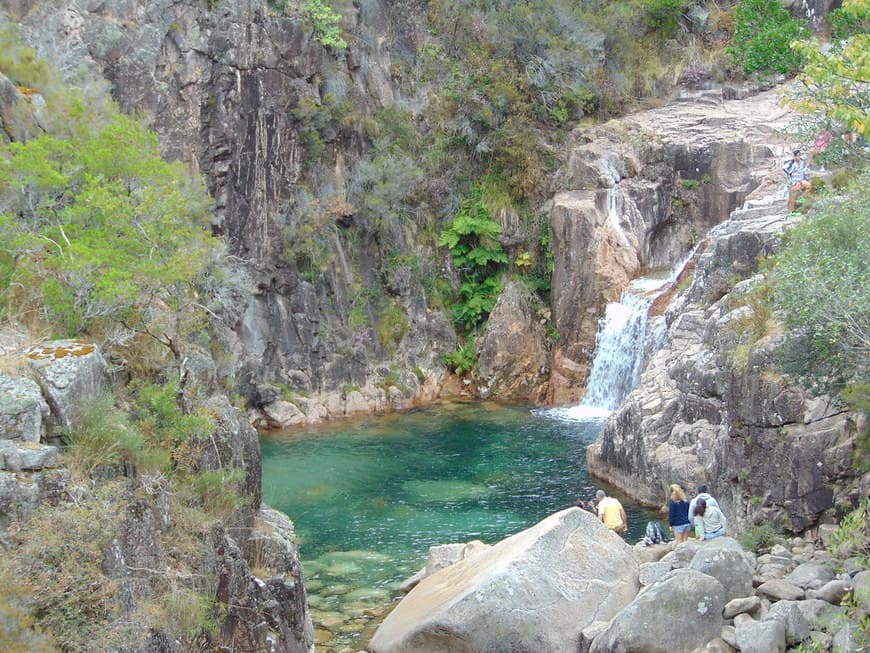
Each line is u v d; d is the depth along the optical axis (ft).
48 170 45.52
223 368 83.30
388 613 55.31
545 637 46.98
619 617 43.98
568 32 129.39
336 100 109.19
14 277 43.19
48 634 29.40
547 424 98.58
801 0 132.57
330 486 79.05
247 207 101.65
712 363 69.56
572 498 75.36
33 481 32.55
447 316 114.93
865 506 44.50
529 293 114.11
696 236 113.19
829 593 42.93
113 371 42.45
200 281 66.39
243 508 45.47
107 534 32.86
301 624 46.78
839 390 52.29
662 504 71.82
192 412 44.19
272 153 103.60
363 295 109.50
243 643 41.45
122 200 47.47
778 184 98.32
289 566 46.88
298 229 103.86
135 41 95.86
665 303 99.81
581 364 109.40
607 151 116.26
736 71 130.72
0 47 62.39
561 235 110.83
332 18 108.47
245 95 101.50
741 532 58.95
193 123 98.43
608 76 131.13
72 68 91.04
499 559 51.24
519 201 118.62
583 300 109.19
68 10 92.48
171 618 35.58
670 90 131.75
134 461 37.58
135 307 44.73
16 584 29.43
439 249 116.78
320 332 104.68
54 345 39.09
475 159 120.47
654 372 78.84
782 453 56.59
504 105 120.57
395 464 85.15
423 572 59.31
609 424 78.64
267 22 103.40
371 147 113.91
